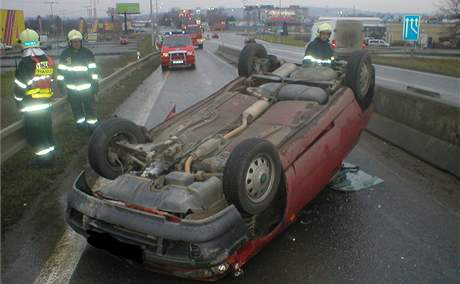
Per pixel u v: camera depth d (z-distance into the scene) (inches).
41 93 250.8
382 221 191.8
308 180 177.2
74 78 323.0
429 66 1000.2
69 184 232.5
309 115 192.9
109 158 178.5
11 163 258.1
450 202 210.2
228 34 4025.6
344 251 168.2
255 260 162.4
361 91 222.4
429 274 153.3
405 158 277.6
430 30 2347.4
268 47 1770.4
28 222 190.4
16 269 156.8
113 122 180.2
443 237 178.1
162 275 154.1
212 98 230.8
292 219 175.6
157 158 169.3
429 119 276.1
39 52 250.7
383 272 154.6
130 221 139.2
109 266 159.0
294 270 156.1
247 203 147.9
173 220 135.3
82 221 156.1
